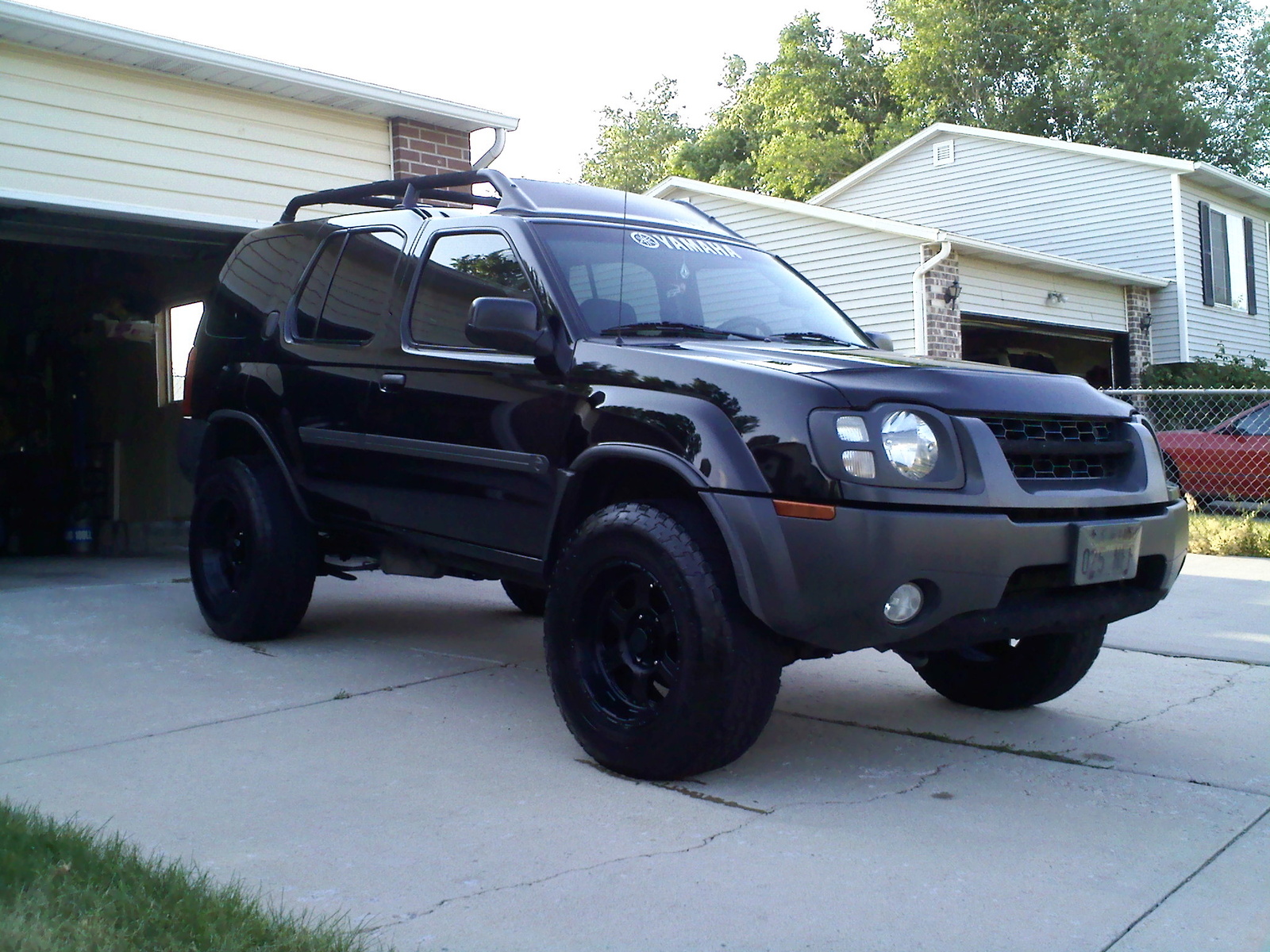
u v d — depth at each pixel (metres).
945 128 23.88
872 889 2.77
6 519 10.37
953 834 3.16
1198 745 4.08
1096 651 4.34
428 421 4.48
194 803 3.34
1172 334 21.56
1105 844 3.09
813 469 3.21
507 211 4.52
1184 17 34.22
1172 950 2.46
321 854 2.96
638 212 4.87
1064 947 2.46
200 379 5.92
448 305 4.54
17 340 11.13
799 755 3.92
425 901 2.66
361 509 4.93
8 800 3.19
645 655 3.65
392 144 9.33
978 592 3.29
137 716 4.29
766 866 2.91
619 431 3.69
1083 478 3.68
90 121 7.73
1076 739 4.16
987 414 3.49
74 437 10.81
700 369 3.58
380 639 5.82
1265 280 25.53
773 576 3.23
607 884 2.78
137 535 10.69
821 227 18.25
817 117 40.53
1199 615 6.71
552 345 3.98
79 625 6.07
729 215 19.67
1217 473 12.80
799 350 3.90
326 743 3.97
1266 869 2.92
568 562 3.73
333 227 5.40
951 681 4.64
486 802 3.38
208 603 5.68
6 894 2.46
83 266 11.16
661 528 3.47
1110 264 22.11
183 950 2.26
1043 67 35.38
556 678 3.78
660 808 3.34
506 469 4.13
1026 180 23.00
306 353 5.16
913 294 17.03
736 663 3.34
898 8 36.62
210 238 8.83
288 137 8.75
